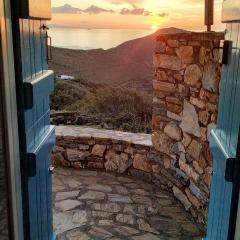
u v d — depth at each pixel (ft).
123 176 13.42
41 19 5.78
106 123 18.45
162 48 11.57
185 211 10.79
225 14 5.69
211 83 9.11
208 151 9.38
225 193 5.39
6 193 4.49
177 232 9.58
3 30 4.14
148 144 12.81
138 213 10.58
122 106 20.26
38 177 5.82
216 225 6.14
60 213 10.38
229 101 5.45
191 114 10.37
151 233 9.47
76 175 13.44
